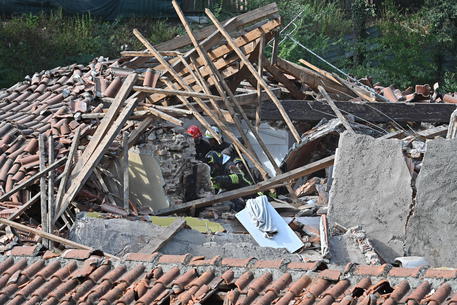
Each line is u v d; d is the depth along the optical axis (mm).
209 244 14875
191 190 19141
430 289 10508
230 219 17578
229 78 22297
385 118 22594
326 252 14617
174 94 19312
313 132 21078
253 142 22578
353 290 10617
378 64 39188
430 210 15336
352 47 38875
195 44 21094
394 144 15781
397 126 22562
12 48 35000
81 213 15688
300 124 22891
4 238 14945
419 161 16047
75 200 17047
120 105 18078
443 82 38906
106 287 11500
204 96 19422
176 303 10977
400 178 15688
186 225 15078
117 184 18422
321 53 37281
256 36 21703
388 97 24469
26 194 17172
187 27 21281
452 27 39156
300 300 10703
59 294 11492
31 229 14945
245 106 22188
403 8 43438
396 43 39188
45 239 14961
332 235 15555
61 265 12172
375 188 15750
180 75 21625
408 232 15453
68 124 19250
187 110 19641
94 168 17250
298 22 37469
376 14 42469
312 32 38562
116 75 21469
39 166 17797
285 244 15453
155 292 11203
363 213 15742
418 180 15398
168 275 11461
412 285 10641
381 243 15617
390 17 41969
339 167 15906
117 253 14523
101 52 36094
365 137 15898
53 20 37094
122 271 11789
